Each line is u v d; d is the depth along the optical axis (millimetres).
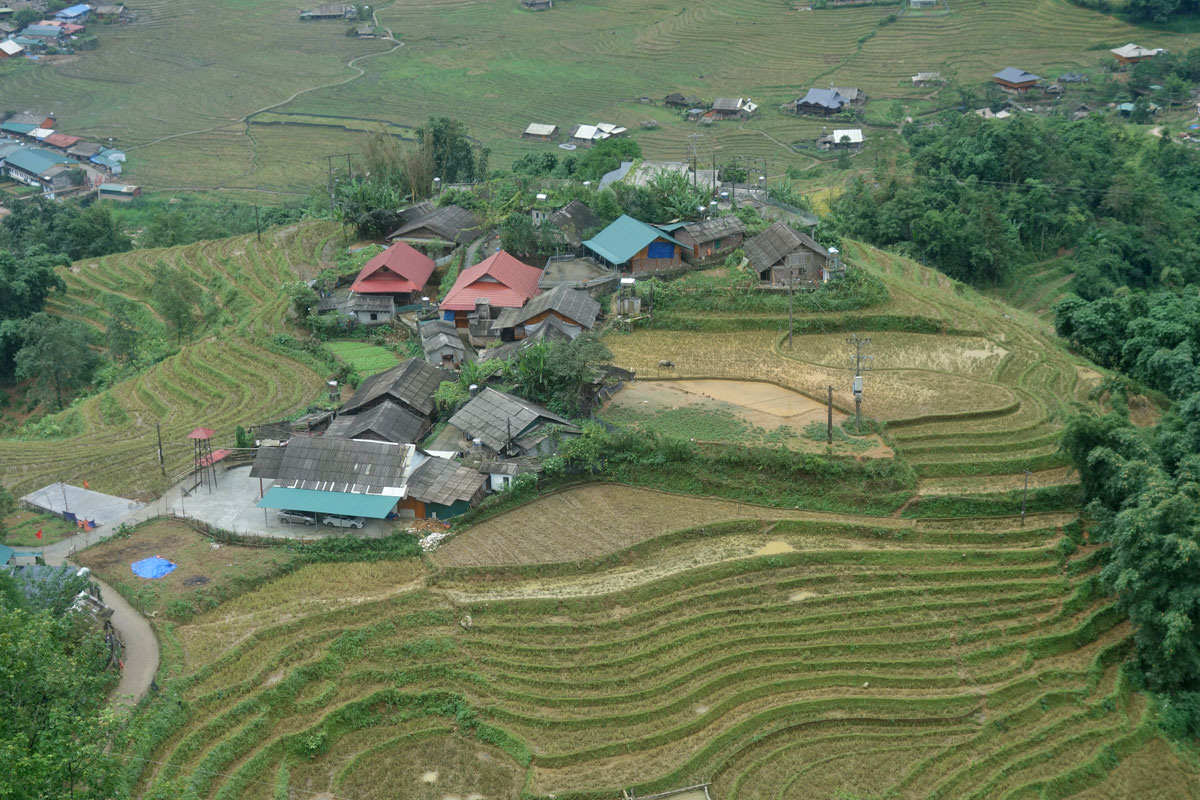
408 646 50594
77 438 75688
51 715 32750
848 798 43688
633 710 47531
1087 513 59281
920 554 56938
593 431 63500
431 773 44562
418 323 84250
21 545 58000
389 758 45281
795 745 46531
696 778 44625
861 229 113375
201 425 73875
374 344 86062
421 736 46375
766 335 78688
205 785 42375
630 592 53969
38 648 35125
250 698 46500
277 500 58844
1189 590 49344
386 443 61438
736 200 108062
